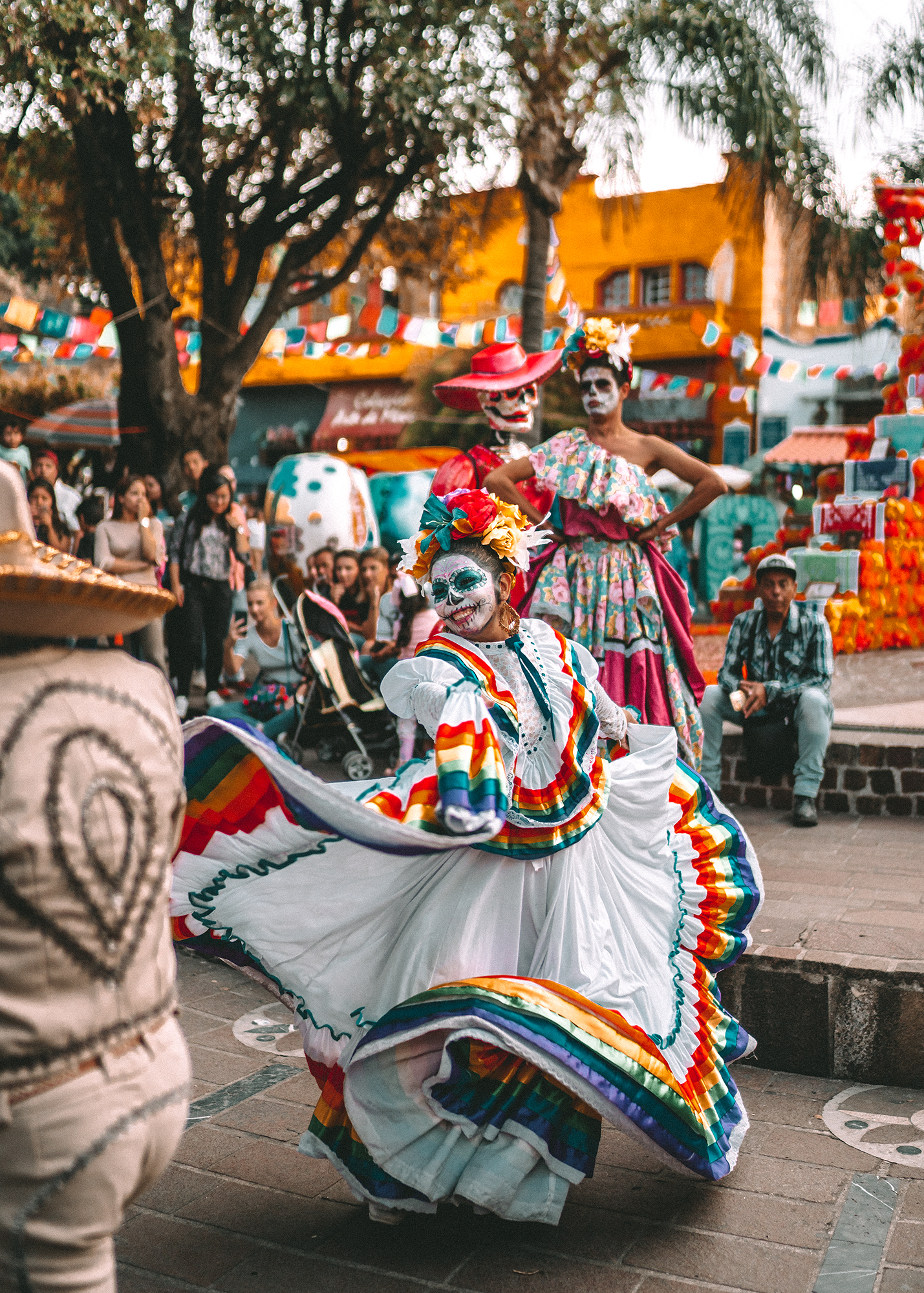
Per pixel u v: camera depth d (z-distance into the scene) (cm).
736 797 627
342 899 278
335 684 674
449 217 1502
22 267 1738
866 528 929
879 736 620
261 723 721
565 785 279
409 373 2255
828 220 1246
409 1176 260
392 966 274
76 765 164
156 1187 300
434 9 1030
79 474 1817
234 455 2780
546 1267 262
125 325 1257
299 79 1056
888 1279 253
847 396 2212
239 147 1268
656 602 450
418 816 261
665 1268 261
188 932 282
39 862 159
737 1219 281
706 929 315
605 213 1360
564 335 1209
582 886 285
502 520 278
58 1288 166
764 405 2273
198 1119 338
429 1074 262
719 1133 284
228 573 873
